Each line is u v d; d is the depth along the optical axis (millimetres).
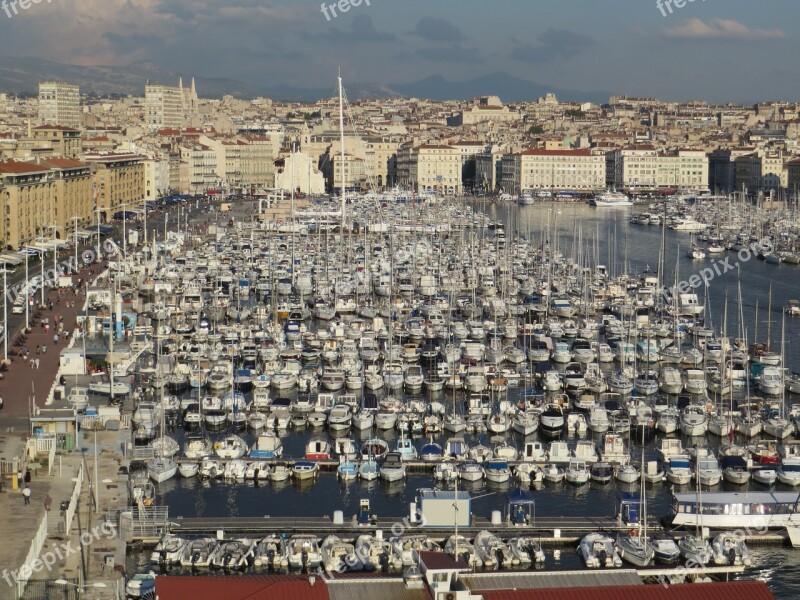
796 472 164000
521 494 149250
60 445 164000
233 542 135125
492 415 193625
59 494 139625
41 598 112000
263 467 165250
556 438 188125
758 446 177000
